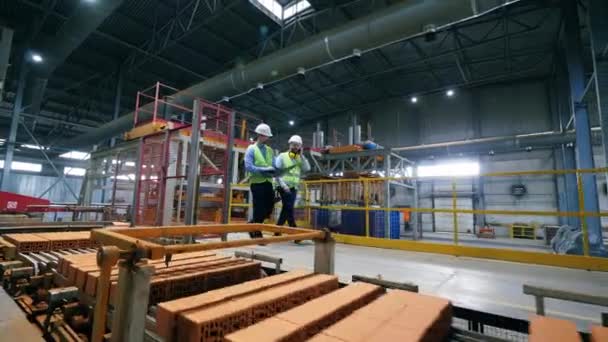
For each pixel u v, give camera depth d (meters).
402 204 18.61
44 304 2.01
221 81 9.81
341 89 17.19
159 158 6.67
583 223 3.92
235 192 7.96
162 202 5.09
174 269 1.87
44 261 2.28
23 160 18.17
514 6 10.32
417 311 1.28
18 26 11.34
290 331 1.00
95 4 7.49
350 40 7.18
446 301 1.45
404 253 4.71
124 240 1.10
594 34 5.39
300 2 11.79
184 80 16.38
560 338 1.07
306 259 3.80
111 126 13.61
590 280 3.10
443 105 17.80
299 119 22.52
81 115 18.75
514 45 12.78
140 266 1.02
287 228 2.31
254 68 9.02
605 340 1.12
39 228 3.73
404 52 13.64
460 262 3.98
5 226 3.52
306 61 8.05
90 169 9.68
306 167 5.69
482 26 11.70
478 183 16.80
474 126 16.80
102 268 1.08
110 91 16.67
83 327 1.59
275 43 13.64
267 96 18.30
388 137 19.14
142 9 11.09
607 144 5.03
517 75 15.45
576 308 2.10
